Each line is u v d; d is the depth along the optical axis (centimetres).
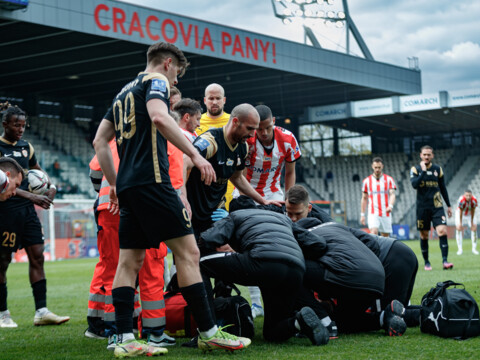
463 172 3428
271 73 2798
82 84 2845
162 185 340
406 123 3381
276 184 609
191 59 2478
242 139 426
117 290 352
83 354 375
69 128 3078
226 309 402
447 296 387
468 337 381
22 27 1959
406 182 3519
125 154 347
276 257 373
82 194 2836
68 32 2036
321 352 349
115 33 2061
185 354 355
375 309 428
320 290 405
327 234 416
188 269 349
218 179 431
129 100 346
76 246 2386
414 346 358
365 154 3662
